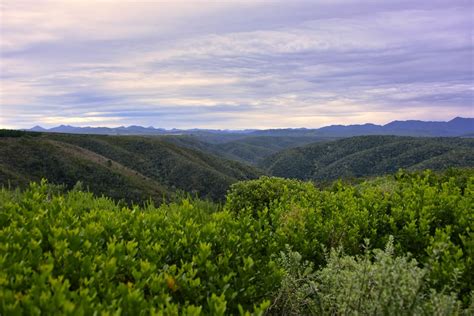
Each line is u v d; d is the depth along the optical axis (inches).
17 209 156.8
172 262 133.6
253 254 149.6
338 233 183.9
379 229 205.6
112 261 107.3
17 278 93.7
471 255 151.6
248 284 119.1
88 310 83.0
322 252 175.6
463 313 123.3
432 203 218.4
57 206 162.4
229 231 158.9
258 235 161.5
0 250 109.7
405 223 204.7
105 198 201.6
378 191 259.0
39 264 106.2
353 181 427.2
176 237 144.3
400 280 114.7
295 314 130.6
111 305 86.8
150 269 111.1
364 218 201.8
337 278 127.3
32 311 78.7
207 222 171.2
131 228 150.1
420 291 118.5
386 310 113.2
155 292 105.0
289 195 276.2
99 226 138.4
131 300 90.7
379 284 116.2
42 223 141.2
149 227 154.3
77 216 163.6
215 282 116.1
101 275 106.2
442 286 139.2
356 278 121.5
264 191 291.9
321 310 127.6
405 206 220.7
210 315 93.7
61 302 81.1
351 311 117.6
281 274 126.3
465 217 197.9
